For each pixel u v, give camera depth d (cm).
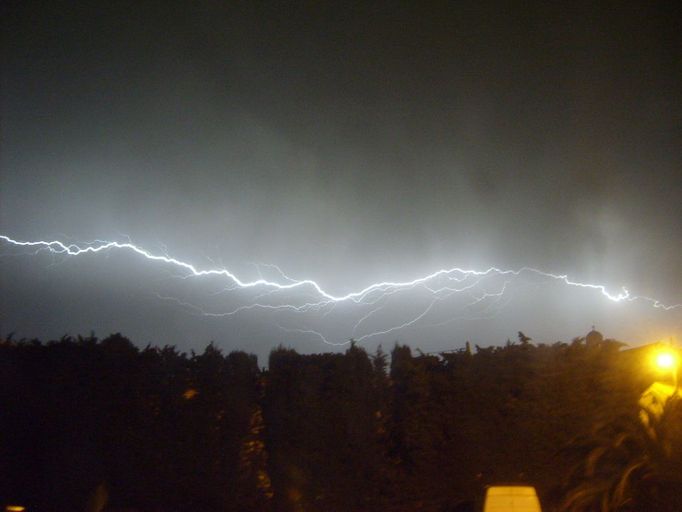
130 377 922
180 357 962
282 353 984
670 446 902
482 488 900
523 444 914
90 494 887
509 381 945
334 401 932
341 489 902
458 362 966
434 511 903
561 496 914
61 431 905
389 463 921
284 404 940
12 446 908
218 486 901
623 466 916
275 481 922
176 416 915
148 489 901
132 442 899
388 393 959
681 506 878
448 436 925
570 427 923
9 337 988
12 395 915
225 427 925
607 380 939
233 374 956
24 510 859
